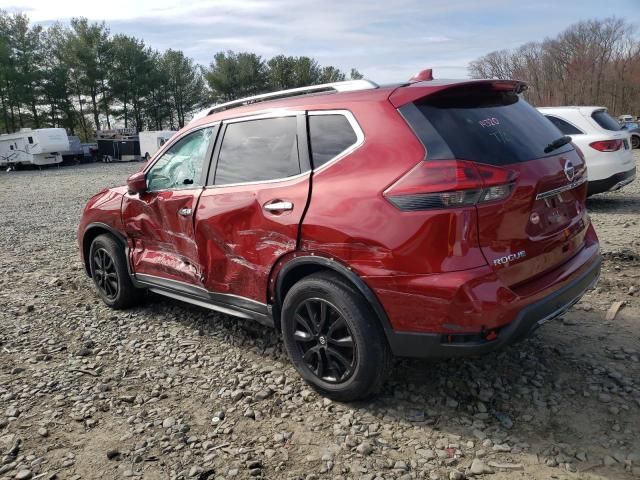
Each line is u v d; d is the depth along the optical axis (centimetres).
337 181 305
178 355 407
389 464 266
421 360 368
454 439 284
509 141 294
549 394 321
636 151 2138
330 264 305
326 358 323
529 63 8950
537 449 272
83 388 361
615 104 8025
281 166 342
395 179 281
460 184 262
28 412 332
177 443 294
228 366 384
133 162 3944
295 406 325
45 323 489
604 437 278
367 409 316
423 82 315
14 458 286
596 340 387
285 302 335
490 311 264
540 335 399
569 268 314
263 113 363
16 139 3428
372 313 299
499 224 272
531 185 282
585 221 351
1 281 641
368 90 317
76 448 294
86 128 5756
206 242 388
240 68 6144
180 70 6238
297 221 318
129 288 503
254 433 300
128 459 282
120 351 421
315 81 6600
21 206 1502
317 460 273
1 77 4694
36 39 5025
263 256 345
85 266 553
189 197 401
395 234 276
